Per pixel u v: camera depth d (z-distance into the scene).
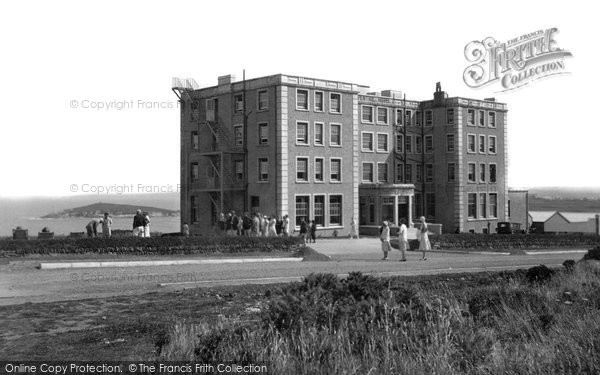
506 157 74.81
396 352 8.82
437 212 70.06
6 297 17.36
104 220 34.31
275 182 52.34
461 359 8.72
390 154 66.81
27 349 10.52
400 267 27.27
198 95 60.12
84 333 11.90
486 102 71.94
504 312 12.45
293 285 11.44
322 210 55.25
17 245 27.58
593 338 9.35
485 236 45.78
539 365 8.50
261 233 44.75
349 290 11.25
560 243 49.88
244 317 13.03
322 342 8.80
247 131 55.03
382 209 61.50
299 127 53.78
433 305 11.44
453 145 68.75
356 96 58.50
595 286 15.88
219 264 27.95
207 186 58.12
